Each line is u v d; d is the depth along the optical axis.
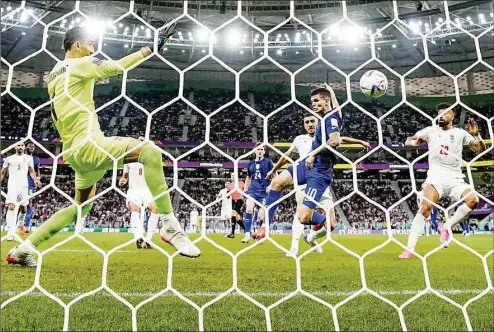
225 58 26.45
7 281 2.94
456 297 2.64
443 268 4.03
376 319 2.05
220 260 4.44
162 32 2.79
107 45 23.64
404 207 23.81
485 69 26.31
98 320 1.96
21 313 2.06
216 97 27.72
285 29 23.83
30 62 24.20
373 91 3.96
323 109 4.29
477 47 2.48
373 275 3.50
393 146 24.55
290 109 27.14
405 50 25.38
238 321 1.98
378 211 23.66
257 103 27.64
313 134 4.91
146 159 3.08
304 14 21.86
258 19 23.52
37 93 24.88
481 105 26.59
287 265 4.06
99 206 20.33
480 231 20.83
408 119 26.70
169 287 1.77
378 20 21.86
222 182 24.53
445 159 5.05
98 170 3.42
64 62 3.28
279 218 20.84
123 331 1.80
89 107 3.22
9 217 7.54
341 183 24.86
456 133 5.07
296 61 27.00
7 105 23.95
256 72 28.23
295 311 2.18
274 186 5.29
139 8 21.14
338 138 4.17
